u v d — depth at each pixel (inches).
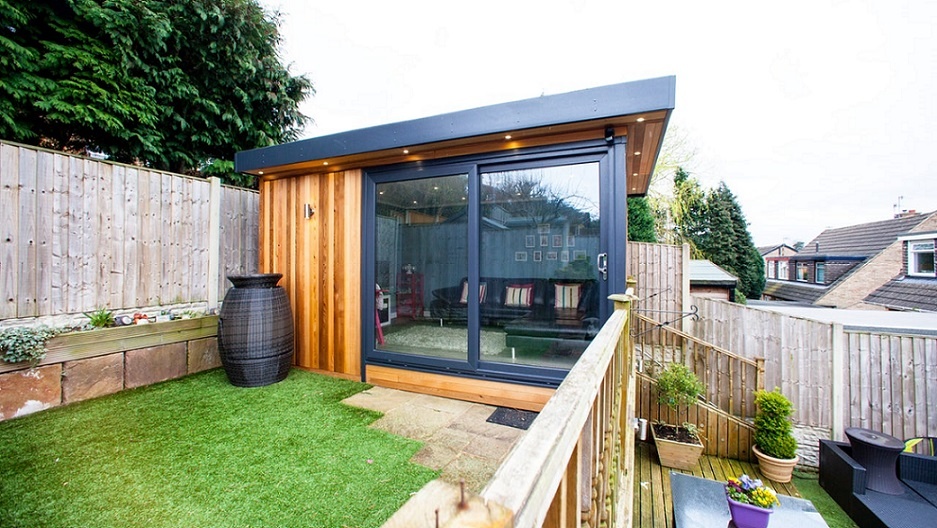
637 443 198.4
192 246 159.9
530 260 119.0
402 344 134.5
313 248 150.6
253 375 131.0
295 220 154.9
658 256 238.5
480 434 100.0
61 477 77.0
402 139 123.3
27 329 109.1
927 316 268.8
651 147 132.5
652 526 135.5
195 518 65.7
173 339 140.9
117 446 89.9
